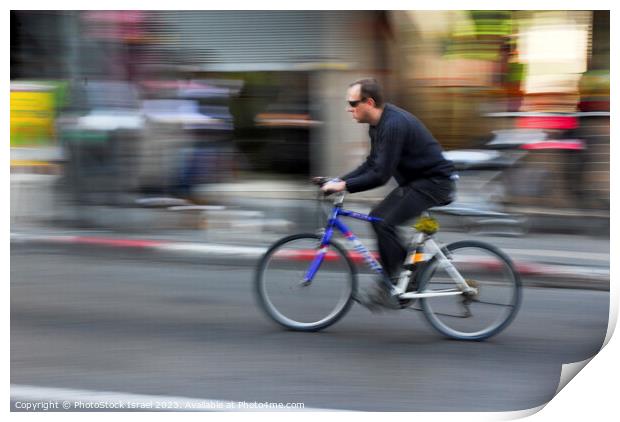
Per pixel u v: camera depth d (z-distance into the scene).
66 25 8.96
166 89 9.27
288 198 9.28
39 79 9.02
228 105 9.45
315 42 9.28
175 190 9.21
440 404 4.05
